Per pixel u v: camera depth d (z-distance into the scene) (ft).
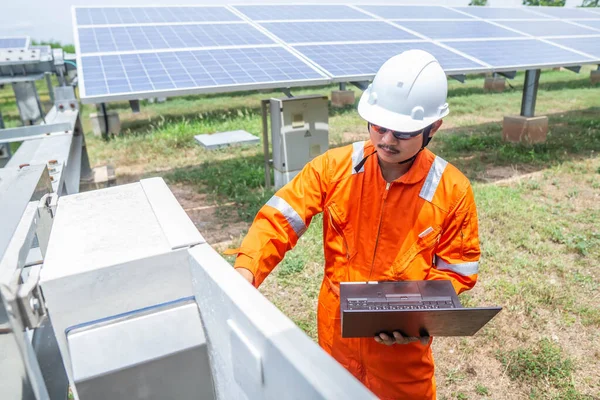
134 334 3.17
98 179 18.89
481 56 19.74
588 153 24.68
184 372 3.35
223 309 2.90
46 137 11.55
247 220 16.76
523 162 23.36
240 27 22.02
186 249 3.31
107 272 3.06
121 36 19.08
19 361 2.66
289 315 11.16
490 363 9.62
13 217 3.41
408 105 4.89
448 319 4.44
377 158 5.30
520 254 13.91
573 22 32.42
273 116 18.70
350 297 4.84
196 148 28.48
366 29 23.52
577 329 10.54
